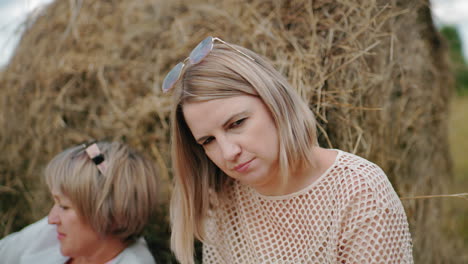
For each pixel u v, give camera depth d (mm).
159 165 1548
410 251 942
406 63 1426
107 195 1191
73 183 1176
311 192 966
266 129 883
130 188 1225
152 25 1707
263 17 1482
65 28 1800
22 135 1772
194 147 1099
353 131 1302
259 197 1068
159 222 1582
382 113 1346
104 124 1624
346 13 1309
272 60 1399
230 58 892
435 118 1716
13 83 1833
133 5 1778
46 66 1746
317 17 1356
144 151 1568
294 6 1410
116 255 1269
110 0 1833
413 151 1519
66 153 1255
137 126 1568
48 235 1369
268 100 869
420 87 1538
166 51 1621
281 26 1417
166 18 1701
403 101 1420
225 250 1190
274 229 1062
